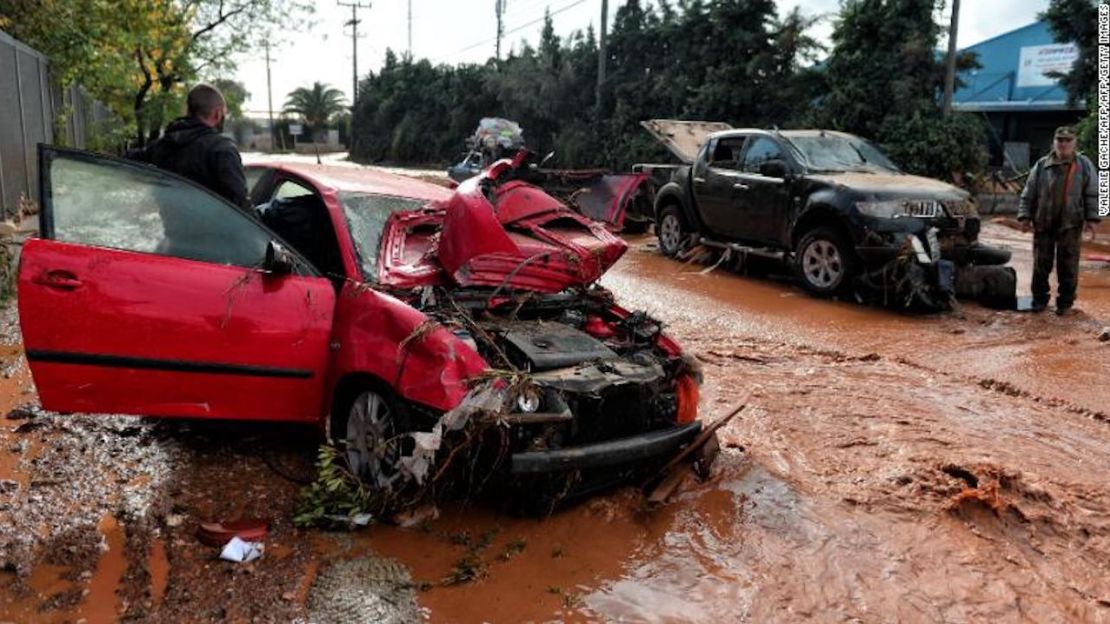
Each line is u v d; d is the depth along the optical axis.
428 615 3.32
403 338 3.95
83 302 3.76
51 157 3.79
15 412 5.14
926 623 3.44
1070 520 4.27
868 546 4.01
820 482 4.71
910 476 4.71
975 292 9.53
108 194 3.92
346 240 4.67
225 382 4.08
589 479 4.25
